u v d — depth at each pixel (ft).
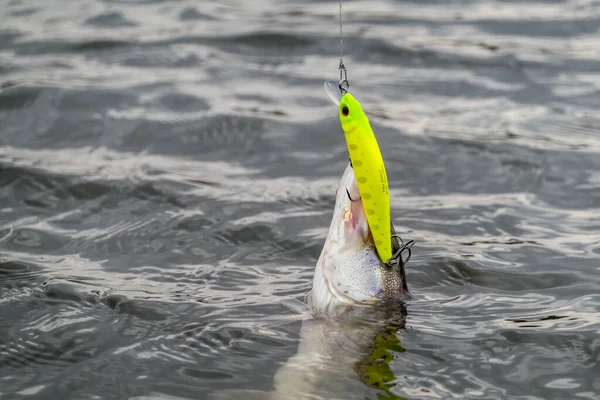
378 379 11.81
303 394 11.43
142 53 32.24
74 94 27.17
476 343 12.91
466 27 35.27
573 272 15.85
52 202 19.98
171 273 16.31
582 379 12.03
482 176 21.54
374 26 35.53
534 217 18.92
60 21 36.91
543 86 28.30
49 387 12.08
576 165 21.91
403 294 13.48
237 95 27.89
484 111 26.35
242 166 22.58
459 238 17.81
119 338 13.53
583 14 36.09
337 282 12.98
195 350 13.03
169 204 19.80
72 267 16.57
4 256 17.03
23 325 14.01
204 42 33.76
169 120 25.52
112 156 23.06
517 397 11.53
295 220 18.86
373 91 28.43
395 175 21.81
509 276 15.75
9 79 28.53
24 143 23.90
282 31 34.71
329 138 24.47
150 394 11.80
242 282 15.83
